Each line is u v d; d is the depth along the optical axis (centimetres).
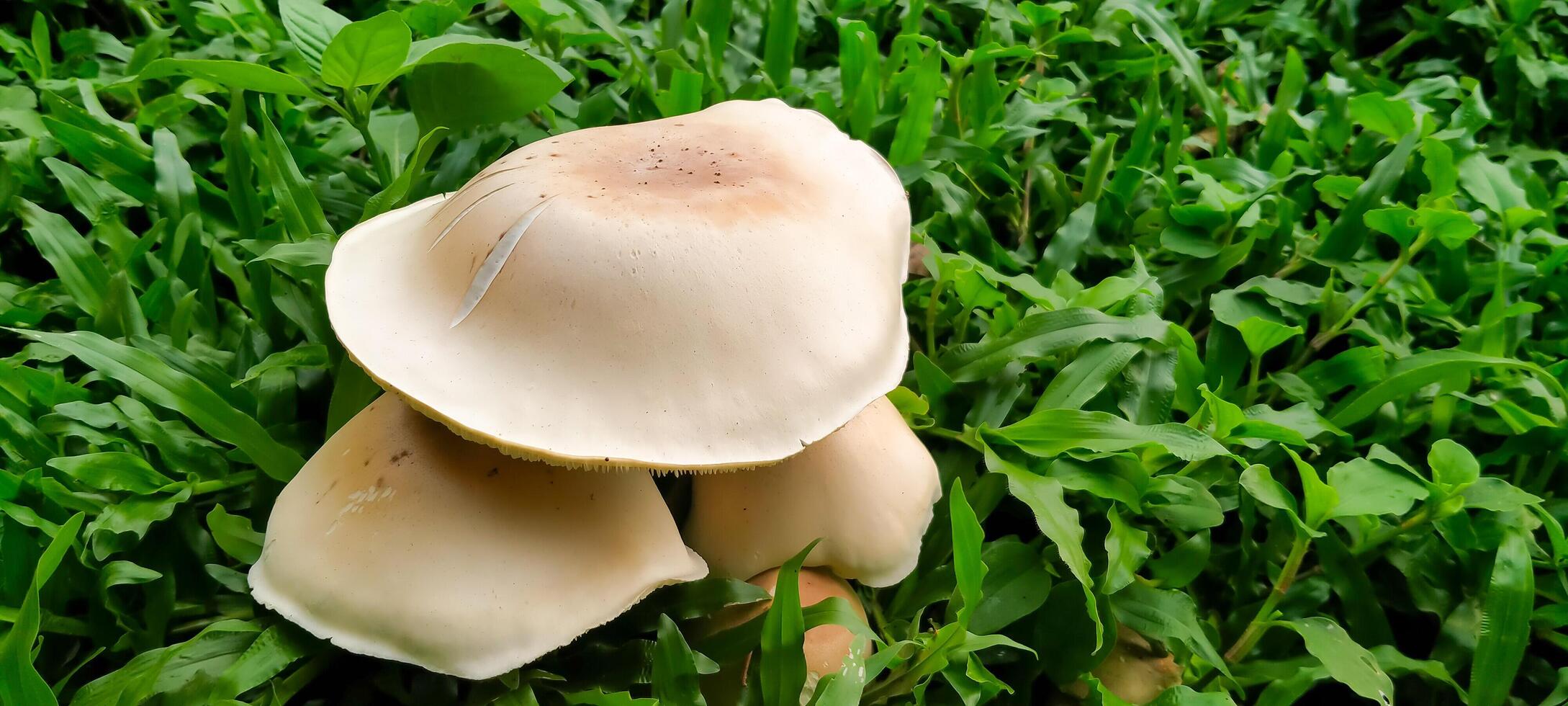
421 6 42
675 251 23
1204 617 34
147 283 36
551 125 43
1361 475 30
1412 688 32
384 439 26
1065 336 34
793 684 26
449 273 25
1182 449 30
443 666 24
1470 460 30
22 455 29
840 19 48
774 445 23
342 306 25
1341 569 32
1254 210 40
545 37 46
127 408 29
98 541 27
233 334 36
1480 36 58
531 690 26
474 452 25
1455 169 42
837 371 24
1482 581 33
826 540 29
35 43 45
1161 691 31
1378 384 36
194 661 26
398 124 43
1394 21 61
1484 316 39
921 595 31
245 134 37
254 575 26
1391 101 45
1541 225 46
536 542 25
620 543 25
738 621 29
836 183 28
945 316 38
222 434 29
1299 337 40
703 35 47
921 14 50
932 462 31
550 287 23
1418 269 44
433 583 24
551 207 24
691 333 23
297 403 33
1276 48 59
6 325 34
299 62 45
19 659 23
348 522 25
